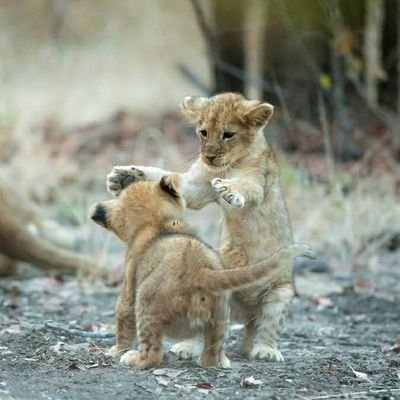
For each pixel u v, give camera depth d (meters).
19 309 12.25
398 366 9.81
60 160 20.11
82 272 14.28
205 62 29.31
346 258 15.37
